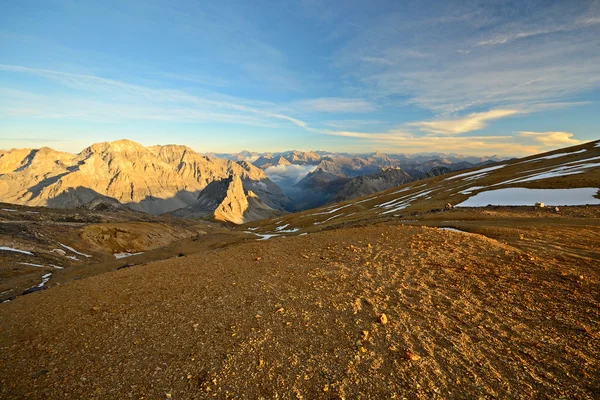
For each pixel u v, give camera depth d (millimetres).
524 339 10719
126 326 13211
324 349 10438
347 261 20625
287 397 8305
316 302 14133
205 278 19344
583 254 18703
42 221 80500
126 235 86312
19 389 9234
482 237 24406
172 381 9148
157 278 20531
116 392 8781
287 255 23922
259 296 15242
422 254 20812
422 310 13070
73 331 13203
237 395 8422
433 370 9242
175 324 12922
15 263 48281
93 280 22094
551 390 8273
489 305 13312
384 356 9969
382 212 76750
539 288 14469
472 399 8047
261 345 10805
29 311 16500
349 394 8352
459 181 97750
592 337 10500
